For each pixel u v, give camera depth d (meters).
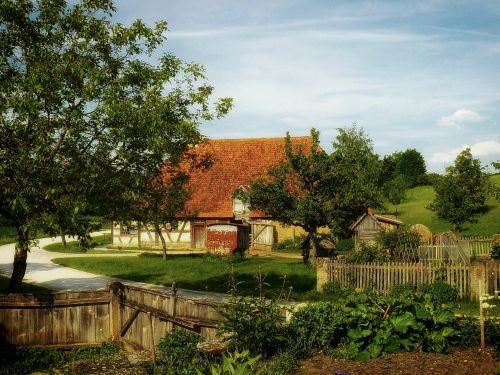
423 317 8.12
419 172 76.31
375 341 8.02
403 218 52.06
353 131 54.22
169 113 15.15
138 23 14.88
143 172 15.60
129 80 14.99
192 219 39.97
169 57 16.00
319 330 8.60
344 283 19.30
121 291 13.29
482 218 45.66
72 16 14.88
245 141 45.16
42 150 12.78
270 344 8.28
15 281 15.14
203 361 7.64
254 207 28.39
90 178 13.84
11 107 13.01
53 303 12.89
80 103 13.93
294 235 39.91
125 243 41.31
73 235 13.48
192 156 17.92
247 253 35.88
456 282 17.20
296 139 45.09
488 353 7.70
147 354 8.89
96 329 13.19
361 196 26.39
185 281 23.52
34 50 14.14
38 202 13.02
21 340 12.77
